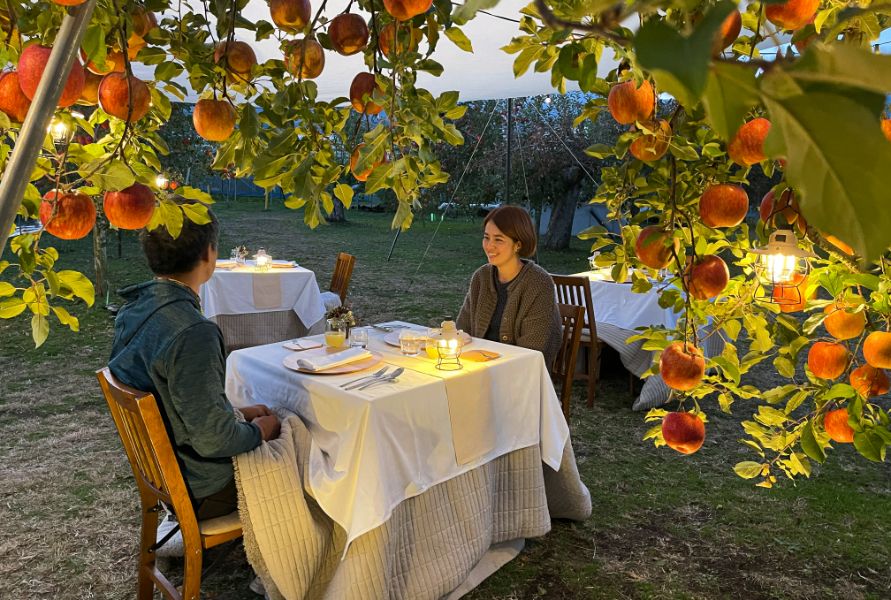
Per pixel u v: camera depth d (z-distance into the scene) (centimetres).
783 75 21
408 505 208
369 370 225
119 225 78
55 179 76
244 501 184
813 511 283
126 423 185
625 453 343
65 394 409
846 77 20
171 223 90
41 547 245
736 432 373
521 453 246
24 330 550
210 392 175
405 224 70
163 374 174
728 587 229
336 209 1708
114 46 76
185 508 176
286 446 196
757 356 108
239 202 2425
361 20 87
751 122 64
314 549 196
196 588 182
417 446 204
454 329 250
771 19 52
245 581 228
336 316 288
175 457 176
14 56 72
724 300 111
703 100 22
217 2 80
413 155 72
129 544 248
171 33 82
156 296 181
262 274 504
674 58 18
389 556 195
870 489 304
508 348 258
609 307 427
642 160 83
